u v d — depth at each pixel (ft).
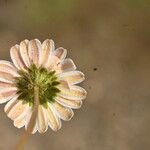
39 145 1.34
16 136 1.33
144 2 1.61
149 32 1.61
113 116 1.47
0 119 1.34
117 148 1.43
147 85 1.56
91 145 1.41
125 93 1.53
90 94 1.49
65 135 1.39
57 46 1.54
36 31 1.52
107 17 1.61
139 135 1.46
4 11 1.54
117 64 1.57
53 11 1.53
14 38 1.51
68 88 0.68
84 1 1.58
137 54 1.59
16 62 0.68
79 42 1.56
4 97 0.68
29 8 1.52
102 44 1.58
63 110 0.69
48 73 0.68
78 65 1.54
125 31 1.61
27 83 0.68
